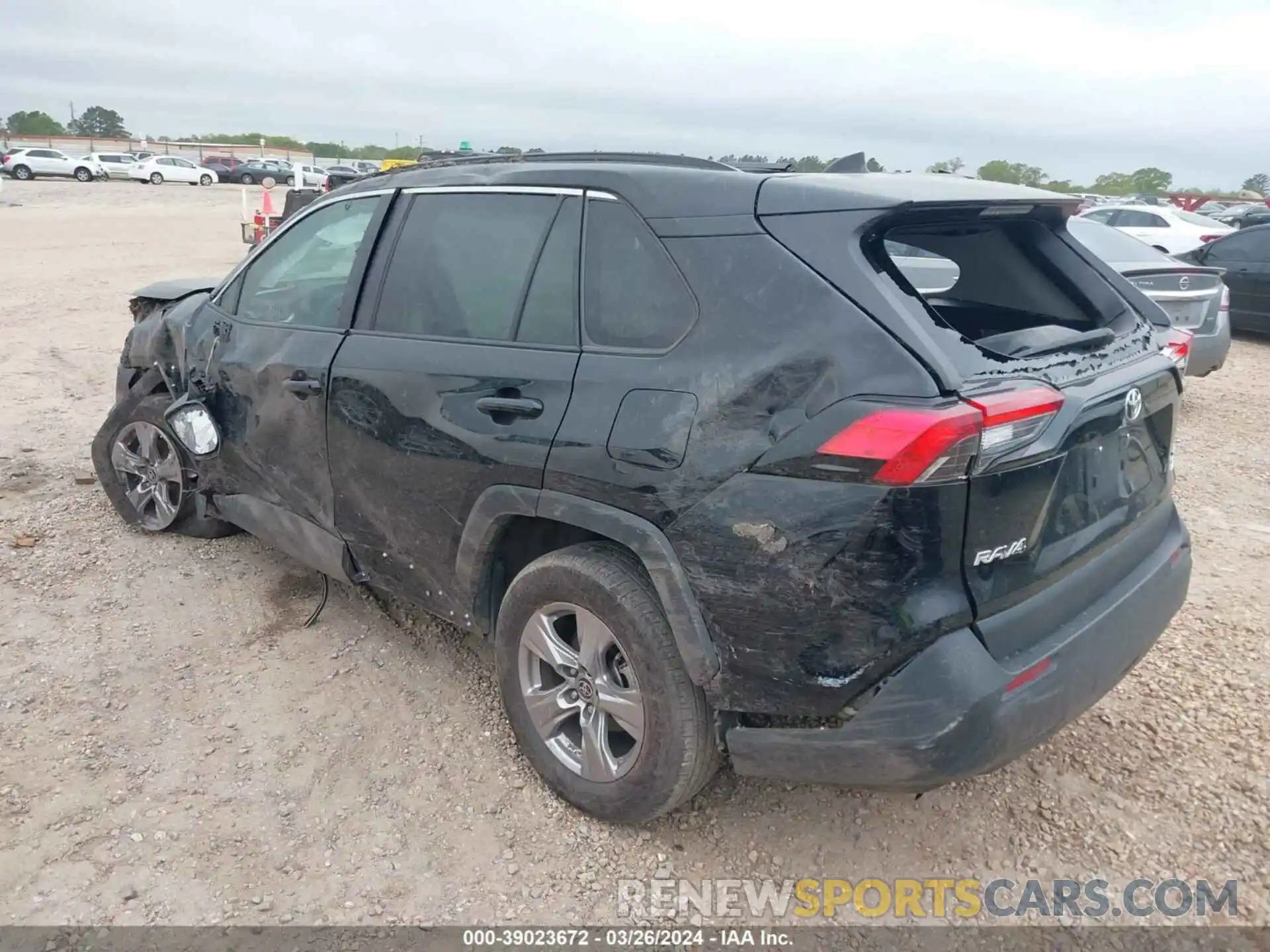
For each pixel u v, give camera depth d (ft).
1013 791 9.98
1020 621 7.58
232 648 12.26
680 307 8.14
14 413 22.40
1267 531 17.08
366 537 11.10
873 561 6.98
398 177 11.27
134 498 15.42
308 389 11.27
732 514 7.51
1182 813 9.69
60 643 12.11
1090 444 8.09
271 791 9.66
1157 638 9.09
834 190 7.88
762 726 8.11
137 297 15.99
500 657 9.82
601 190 9.00
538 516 8.87
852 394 7.06
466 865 8.85
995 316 10.49
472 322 9.82
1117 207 59.06
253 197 130.11
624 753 9.31
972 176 10.46
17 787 9.48
